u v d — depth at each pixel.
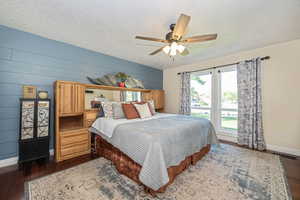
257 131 2.89
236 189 1.58
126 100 3.79
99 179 1.77
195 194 1.50
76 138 2.50
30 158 2.11
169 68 4.88
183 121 2.44
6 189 1.55
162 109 4.73
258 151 2.76
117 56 3.59
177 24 1.52
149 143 1.52
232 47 2.94
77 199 1.41
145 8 1.67
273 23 2.01
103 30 2.24
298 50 2.55
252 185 1.65
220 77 3.67
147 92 4.31
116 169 2.03
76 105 2.58
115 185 1.64
